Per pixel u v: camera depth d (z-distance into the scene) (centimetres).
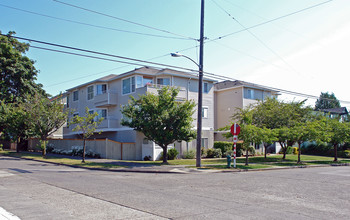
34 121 2611
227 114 3812
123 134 2983
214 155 2969
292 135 2447
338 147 3806
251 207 801
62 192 994
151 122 2117
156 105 2170
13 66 3503
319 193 1038
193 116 3100
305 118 2916
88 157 2659
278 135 2414
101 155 2617
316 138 2452
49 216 686
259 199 915
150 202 845
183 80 3123
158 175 1561
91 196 927
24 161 2284
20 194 955
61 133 4594
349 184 1273
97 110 3406
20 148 3716
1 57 3400
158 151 2577
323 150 3803
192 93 3170
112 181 1277
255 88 3812
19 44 3672
